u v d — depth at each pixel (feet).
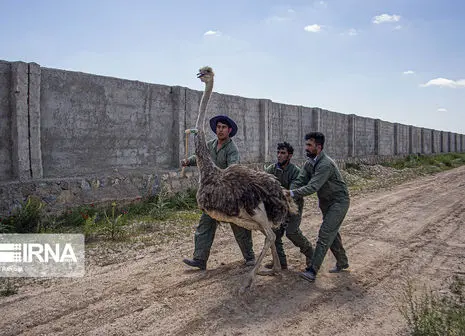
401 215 30.76
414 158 95.50
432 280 16.66
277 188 15.10
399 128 96.43
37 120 25.31
